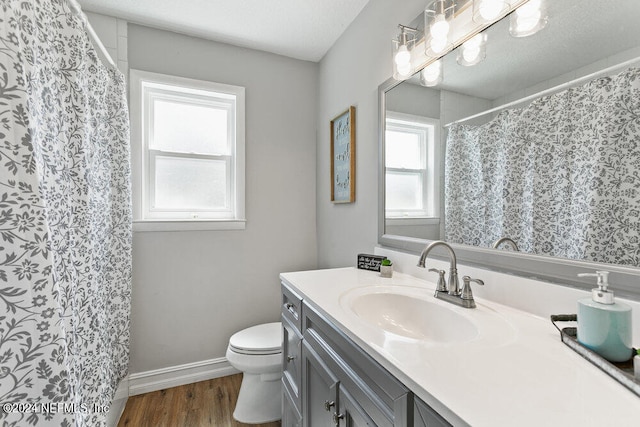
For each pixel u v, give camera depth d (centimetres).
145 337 187
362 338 72
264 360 158
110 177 150
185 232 197
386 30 149
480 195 103
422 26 124
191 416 165
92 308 118
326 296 107
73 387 98
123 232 160
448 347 66
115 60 176
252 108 214
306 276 137
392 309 111
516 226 91
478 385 51
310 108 233
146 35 186
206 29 189
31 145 79
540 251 85
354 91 178
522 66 89
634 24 66
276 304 222
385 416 64
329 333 91
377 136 156
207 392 187
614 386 51
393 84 141
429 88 123
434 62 121
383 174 150
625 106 67
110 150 154
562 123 80
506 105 94
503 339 70
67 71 106
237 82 209
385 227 150
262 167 218
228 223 206
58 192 97
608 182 70
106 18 175
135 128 184
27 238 77
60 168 99
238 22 182
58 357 80
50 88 95
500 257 95
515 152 92
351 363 79
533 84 86
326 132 217
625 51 67
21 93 77
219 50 204
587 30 74
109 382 142
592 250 73
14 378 74
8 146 75
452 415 45
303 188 231
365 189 167
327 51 216
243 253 212
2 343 73
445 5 110
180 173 204
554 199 82
